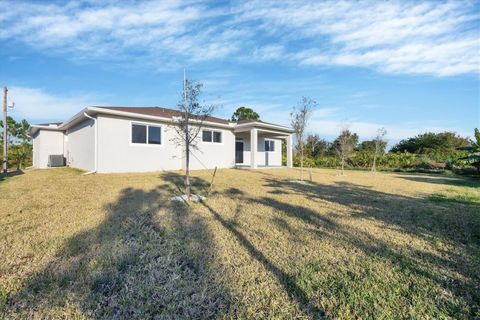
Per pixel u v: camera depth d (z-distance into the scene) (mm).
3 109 15016
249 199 6449
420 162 19438
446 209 5492
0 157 21031
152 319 1956
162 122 13227
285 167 19859
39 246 3217
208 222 4340
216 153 16156
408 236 3779
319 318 1976
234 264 2828
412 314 2018
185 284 2406
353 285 2434
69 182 8656
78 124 13984
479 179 12344
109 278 2471
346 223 4414
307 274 2621
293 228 4105
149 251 3113
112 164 11539
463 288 2389
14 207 5207
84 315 1976
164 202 5816
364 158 22234
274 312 2047
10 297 2164
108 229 3875
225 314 2006
